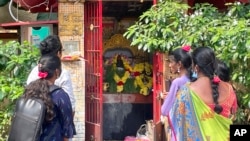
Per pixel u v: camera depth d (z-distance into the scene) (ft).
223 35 21.30
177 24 23.66
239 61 20.72
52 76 15.29
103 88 31.45
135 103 31.73
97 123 27.22
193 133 13.60
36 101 14.60
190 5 27.68
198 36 22.30
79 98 26.55
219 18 24.08
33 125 14.34
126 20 31.78
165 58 26.58
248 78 20.67
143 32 24.97
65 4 26.53
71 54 26.50
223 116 13.80
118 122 31.68
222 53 20.81
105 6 30.27
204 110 13.62
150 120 29.86
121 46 31.76
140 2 28.99
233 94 14.16
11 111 23.27
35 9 29.99
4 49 24.02
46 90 14.82
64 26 26.55
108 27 31.73
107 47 31.63
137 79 31.65
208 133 13.56
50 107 14.64
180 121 13.79
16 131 14.53
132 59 31.76
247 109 21.72
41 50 17.80
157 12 24.48
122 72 31.71
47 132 14.71
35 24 28.09
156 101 27.63
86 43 27.30
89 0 27.07
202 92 13.74
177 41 23.29
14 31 29.76
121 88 31.63
